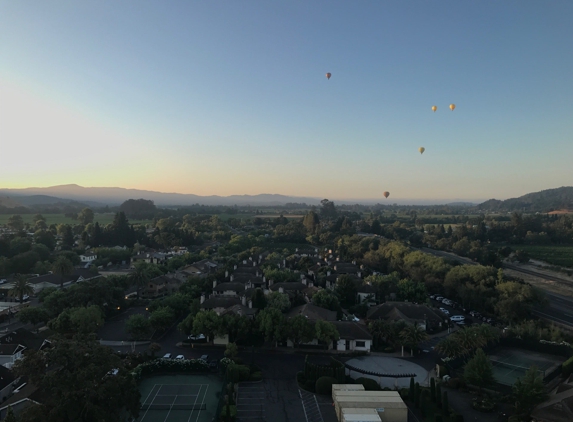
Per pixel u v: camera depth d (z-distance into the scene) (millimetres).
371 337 83562
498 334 84812
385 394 58250
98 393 41469
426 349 84938
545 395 55500
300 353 81500
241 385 66750
